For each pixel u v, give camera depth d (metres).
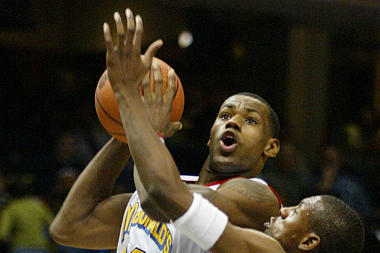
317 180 16.38
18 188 14.30
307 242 4.80
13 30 19.42
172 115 5.22
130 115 4.45
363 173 18.39
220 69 19.81
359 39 20.58
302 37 19.69
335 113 20.94
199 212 4.26
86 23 19.59
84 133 17.22
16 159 16.66
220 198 4.92
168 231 5.34
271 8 16.41
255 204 5.01
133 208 5.87
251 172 5.66
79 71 19.94
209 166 5.76
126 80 4.52
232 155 5.56
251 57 19.86
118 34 4.48
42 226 13.38
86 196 6.27
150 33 19.25
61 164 16.08
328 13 16.56
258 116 5.70
